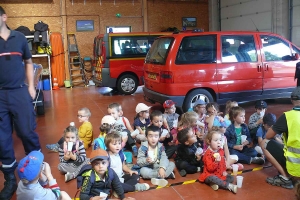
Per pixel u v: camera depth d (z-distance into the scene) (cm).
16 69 324
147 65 680
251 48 634
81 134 474
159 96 623
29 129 334
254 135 448
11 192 330
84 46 1284
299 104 314
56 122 659
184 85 596
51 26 1239
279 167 339
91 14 1277
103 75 953
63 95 1028
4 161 332
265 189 334
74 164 379
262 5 1211
